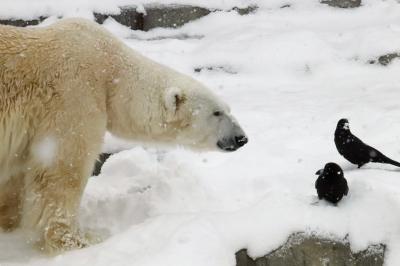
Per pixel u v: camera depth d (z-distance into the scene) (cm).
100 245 657
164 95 711
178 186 776
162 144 750
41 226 680
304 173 769
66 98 666
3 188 723
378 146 816
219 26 1321
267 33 1266
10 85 657
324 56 1202
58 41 684
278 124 938
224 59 1196
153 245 623
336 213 631
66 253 662
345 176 705
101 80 692
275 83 1157
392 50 1191
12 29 683
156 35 1288
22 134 671
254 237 620
